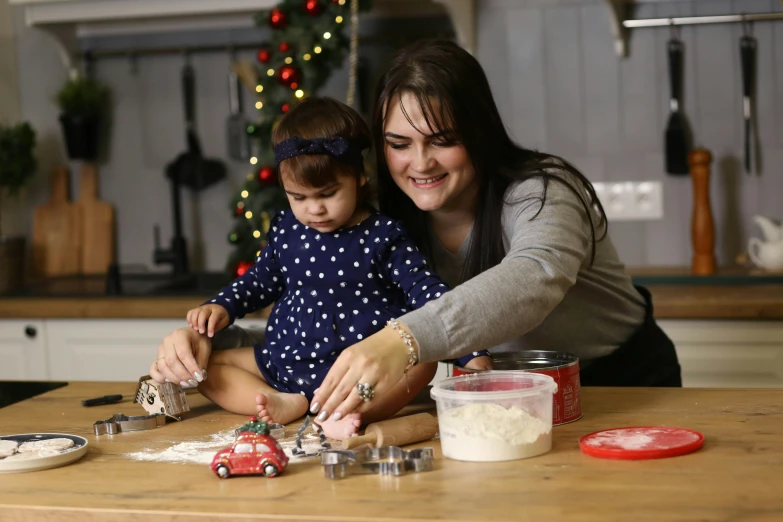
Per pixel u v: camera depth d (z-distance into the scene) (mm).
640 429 1135
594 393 1380
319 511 906
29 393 1555
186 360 1323
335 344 1347
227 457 1024
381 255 1375
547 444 1078
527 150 1512
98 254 3197
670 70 2703
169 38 3098
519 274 1209
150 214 3188
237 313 1463
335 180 1345
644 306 1740
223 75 3072
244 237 2637
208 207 3137
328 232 1397
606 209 2812
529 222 1340
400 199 1573
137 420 1273
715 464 997
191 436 1227
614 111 2775
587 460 1038
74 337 2666
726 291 2375
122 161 3191
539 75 2816
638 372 1648
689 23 2688
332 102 1459
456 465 1045
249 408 1340
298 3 2508
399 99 1385
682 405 1275
